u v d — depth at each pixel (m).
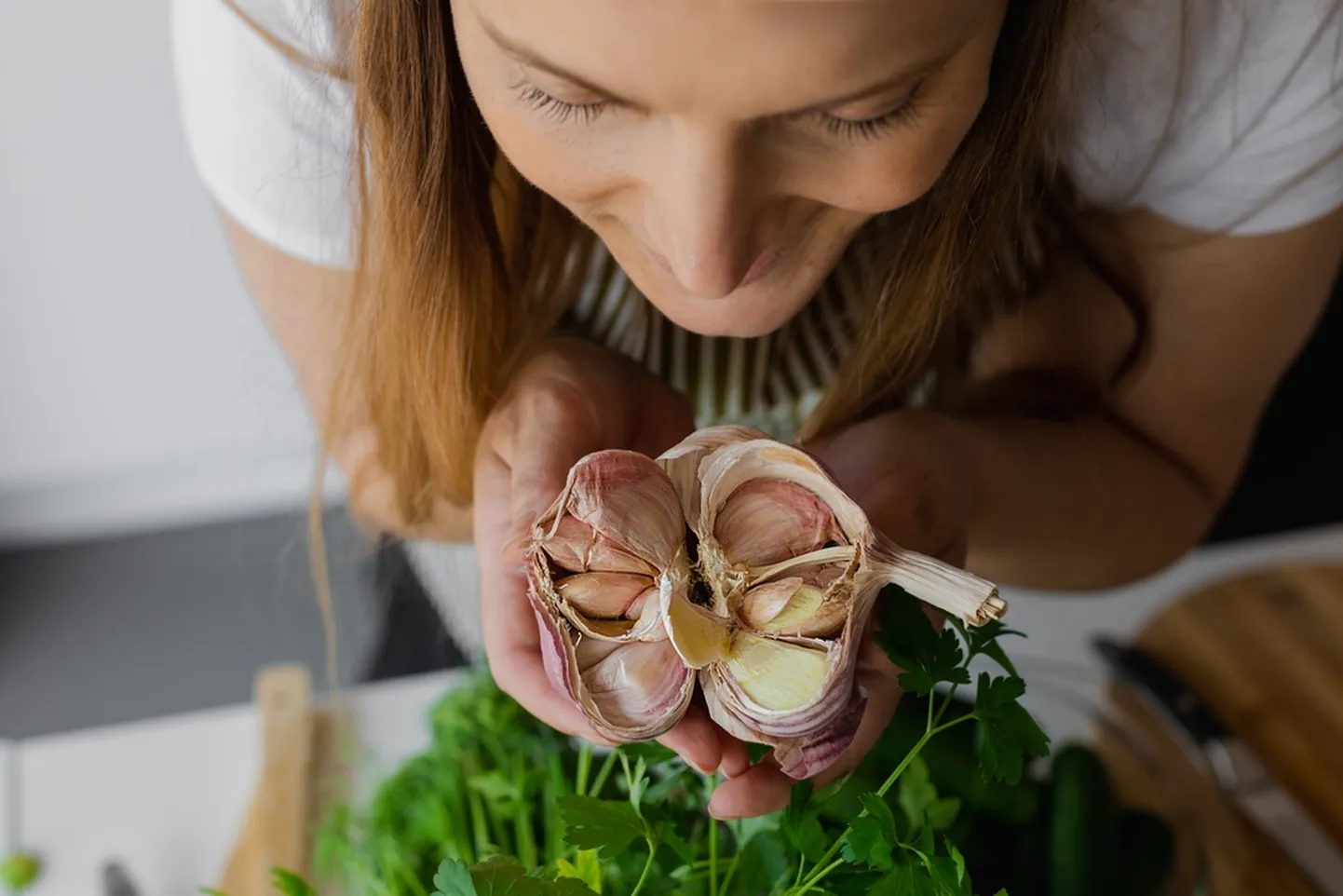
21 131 1.06
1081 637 0.94
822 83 0.41
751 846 0.53
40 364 1.25
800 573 0.48
